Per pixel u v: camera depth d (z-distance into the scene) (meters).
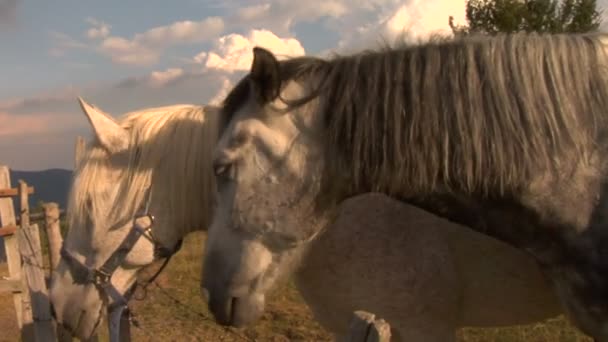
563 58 2.35
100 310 3.39
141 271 3.49
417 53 2.48
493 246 2.92
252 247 2.57
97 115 3.25
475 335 5.32
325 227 2.68
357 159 2.45
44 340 4.33
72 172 3.39
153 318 6.95
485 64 2.37
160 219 3.28
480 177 2.35
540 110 2.30
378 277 3.03
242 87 2.63
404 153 2.39
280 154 2.49
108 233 3.29
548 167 2.31
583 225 2.33
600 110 2.30
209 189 3.24
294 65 2.58
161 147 3.25
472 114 2.33
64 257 3.40
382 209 3.02
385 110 2.41
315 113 2.51
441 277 2.98
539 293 2.96
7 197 4.52
